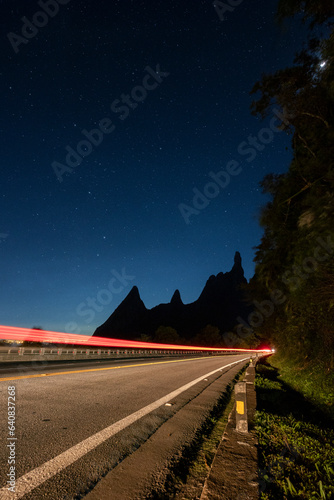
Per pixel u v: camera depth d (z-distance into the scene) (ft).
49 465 8.21
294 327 37.83
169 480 8.25
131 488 7.50
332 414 23.66
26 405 14.33
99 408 15.07
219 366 59.06
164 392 22.03
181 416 15.42
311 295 26.04
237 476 7.70
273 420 15.74
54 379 24.21
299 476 9.33
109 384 23.53
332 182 22.91
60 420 12.36
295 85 28.60
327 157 24.86
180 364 59.11
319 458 11.04
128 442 10.71
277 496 7.91
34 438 10.07
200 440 12.17
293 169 34.76
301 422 16.55
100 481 7.68
